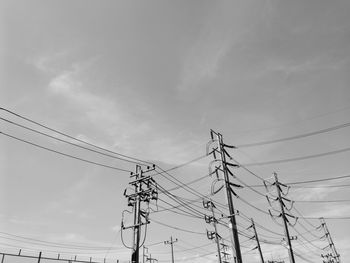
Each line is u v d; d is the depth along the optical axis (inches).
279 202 1310.3
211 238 1386.6
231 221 840.9
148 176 984.3
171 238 2062.0
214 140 1034.7
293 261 1178.6
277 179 1368.1
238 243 808.9
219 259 1342.3
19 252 759.1
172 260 1971.0
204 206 1175.0
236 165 995.9
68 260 837.2
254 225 1556.3
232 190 921.5
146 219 939.3
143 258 1962.4
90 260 872.3
